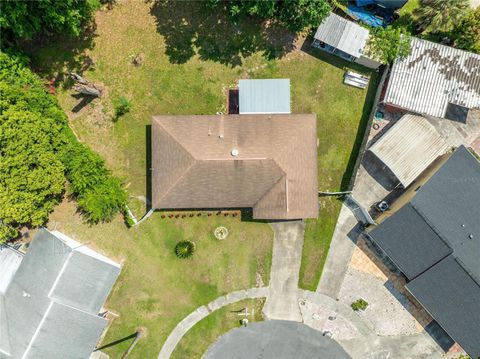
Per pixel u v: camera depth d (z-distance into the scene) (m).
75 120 32.12
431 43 31.11
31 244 29.34
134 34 32.38
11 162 27.05
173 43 32.47
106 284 30.09
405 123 31.48
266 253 32.59
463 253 30.14
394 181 32.62
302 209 30.42
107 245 32.19
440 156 33.03
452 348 32.53
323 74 32.69
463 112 32.75
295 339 32.47
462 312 30.09
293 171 30.00
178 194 30.06
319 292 32.66
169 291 32.31
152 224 32.38
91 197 29.53
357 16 32.38
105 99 32.22
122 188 31.86
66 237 31.70
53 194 30.64
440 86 31.02
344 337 32.59
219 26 32.59
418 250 30.53
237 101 32.59
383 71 32.44
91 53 32.25
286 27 32.50
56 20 27.86
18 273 29.14
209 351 32.19
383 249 30.89
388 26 32.28
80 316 29.31
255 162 29.20
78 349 29.45
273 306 32.53
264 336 32.41
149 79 32.41
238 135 29.75
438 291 30.42
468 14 29.89
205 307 32.34
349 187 32.62
